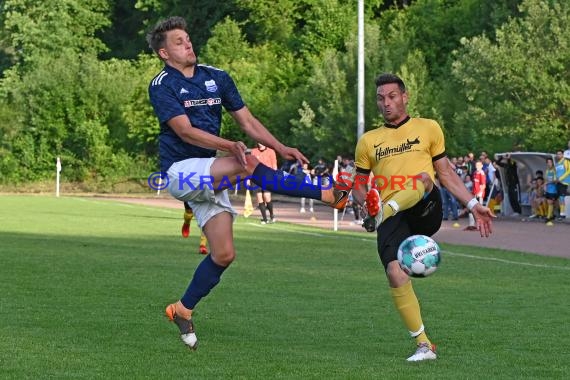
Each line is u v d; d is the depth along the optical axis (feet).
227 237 53.62
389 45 311.47
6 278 94.12
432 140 59.00
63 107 393.09
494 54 238.68
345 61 305.32
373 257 120.98
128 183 390.01
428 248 55.26
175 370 52.95
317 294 85.35
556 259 122.42
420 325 56.59
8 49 495.00
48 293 83.66
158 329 66.28
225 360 55.88
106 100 392.06
